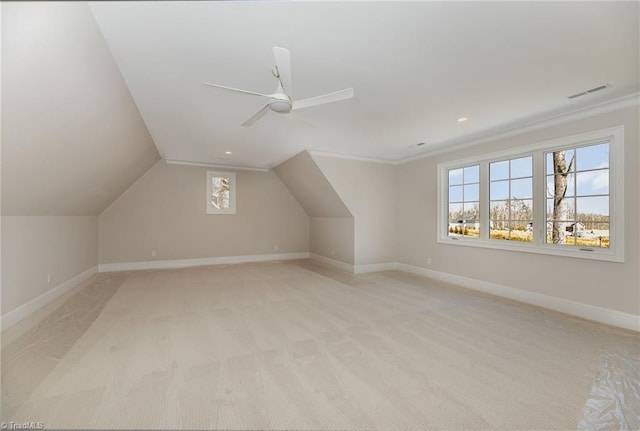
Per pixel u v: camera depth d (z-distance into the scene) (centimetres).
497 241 382
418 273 509
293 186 645
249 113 306
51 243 344
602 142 283
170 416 149
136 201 537
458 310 319
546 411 155
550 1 146
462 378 186
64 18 139
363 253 531
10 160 202
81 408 153
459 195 443
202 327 269
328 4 147
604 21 160
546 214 330
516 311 315
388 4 147
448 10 153
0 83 148
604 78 228
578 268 298
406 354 217
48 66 161
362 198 526
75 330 259
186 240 584
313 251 695
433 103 279
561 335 251
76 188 337
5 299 261
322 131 371
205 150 482
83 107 220
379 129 359
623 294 267
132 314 302
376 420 147
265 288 415
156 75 222
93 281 445
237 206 635
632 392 171
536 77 227
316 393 169
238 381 181
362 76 226
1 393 165
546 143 323
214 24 162
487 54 195
